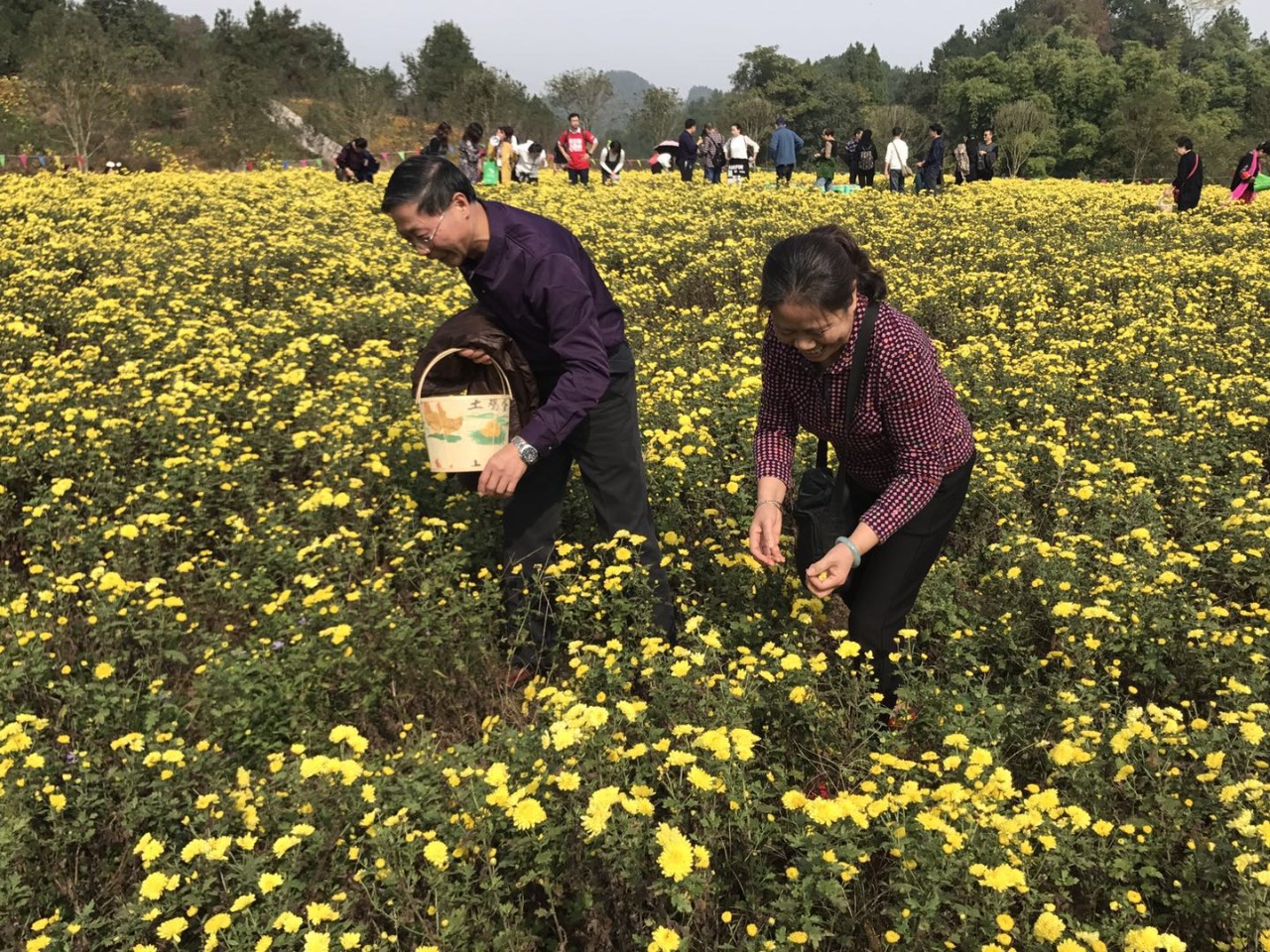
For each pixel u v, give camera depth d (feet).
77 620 13.89
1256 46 349.20
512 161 77.92
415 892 8.86
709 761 8.97
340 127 144.15
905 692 10.66
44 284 30.63
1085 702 11.00
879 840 8.75
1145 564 13.80
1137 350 25.36
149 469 18.22
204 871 8.90
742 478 17.02
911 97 365.61
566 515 15.99
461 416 11.22
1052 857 8.49
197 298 30.09
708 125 80.33
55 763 10.40
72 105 97.30
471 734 11.90
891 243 43.39
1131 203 64.08
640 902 8.25
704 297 34.94
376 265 36.45
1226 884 8.43
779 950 7.60
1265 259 39.09
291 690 11.30
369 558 15.58
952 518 10.27
